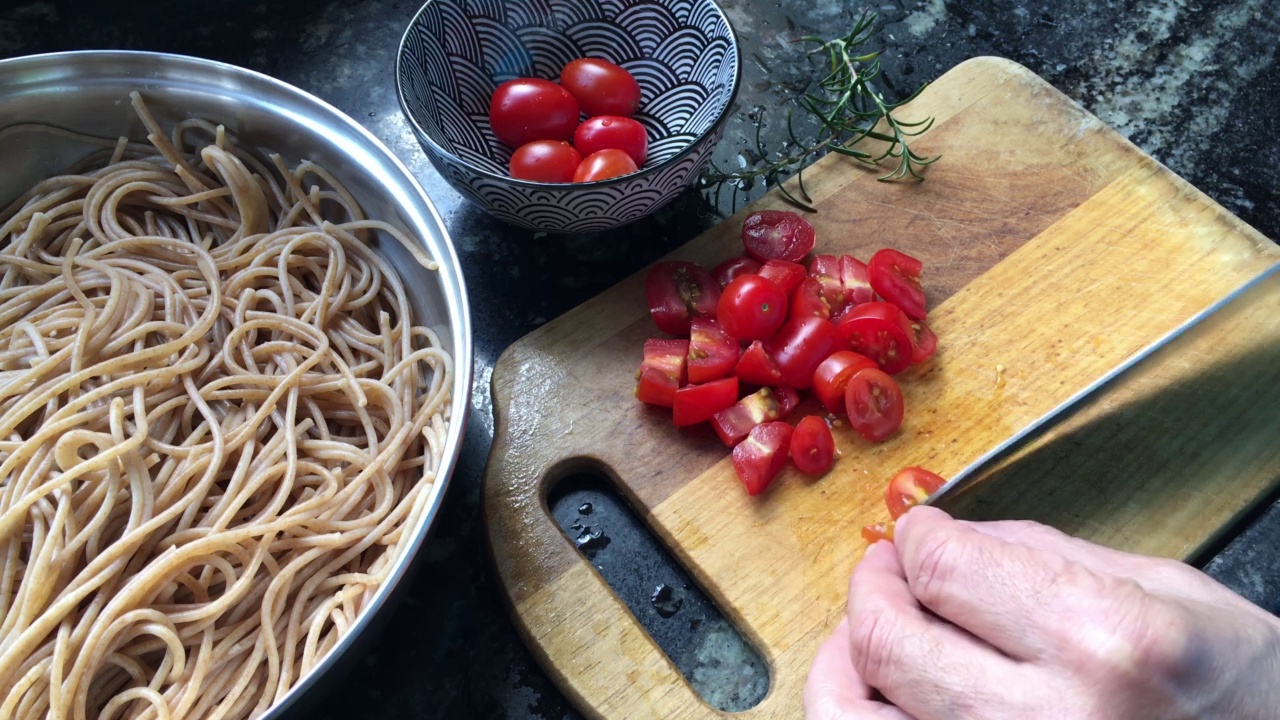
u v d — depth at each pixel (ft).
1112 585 0.65
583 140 1.22
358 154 1.07
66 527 0.93
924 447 1.08
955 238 1.21
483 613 1.02
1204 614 0.65
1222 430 1.06
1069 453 1.05
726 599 1.00
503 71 1.33
